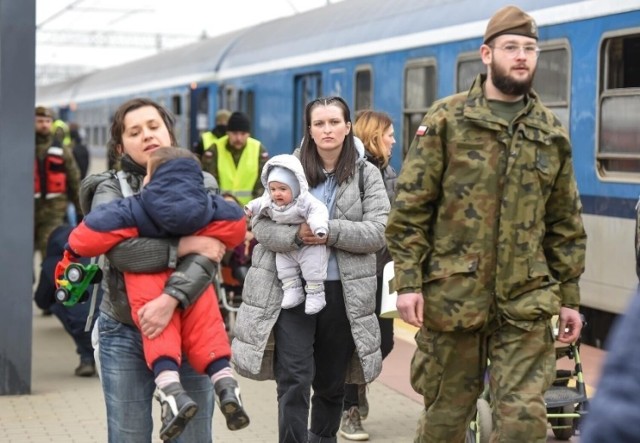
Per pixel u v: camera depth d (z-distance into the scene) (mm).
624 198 11812
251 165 12914
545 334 5473
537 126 5496
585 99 12438
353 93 18156
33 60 9266
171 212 4914
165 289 4941
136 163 5445
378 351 6492
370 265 6480
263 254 6516
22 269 9430
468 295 5484
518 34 5398
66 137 24656
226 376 5000
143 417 5234
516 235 5473
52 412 9102
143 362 5207
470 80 14562
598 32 12188
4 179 9234
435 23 15531
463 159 5496
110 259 5031
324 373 6598
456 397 5668
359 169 6641
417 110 16000
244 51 24266
